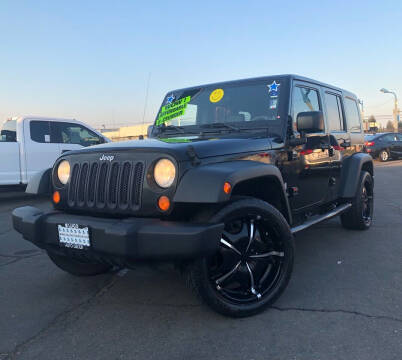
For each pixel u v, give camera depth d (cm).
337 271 389
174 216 272
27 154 880
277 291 306
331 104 489
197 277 270
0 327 290
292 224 386
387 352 242
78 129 969
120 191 286
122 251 254
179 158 268
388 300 318
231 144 312
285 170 365
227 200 260
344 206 498
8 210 795
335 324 280
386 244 482
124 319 298
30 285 373
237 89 411
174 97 458
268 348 251
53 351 255
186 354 247
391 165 1736
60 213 309
